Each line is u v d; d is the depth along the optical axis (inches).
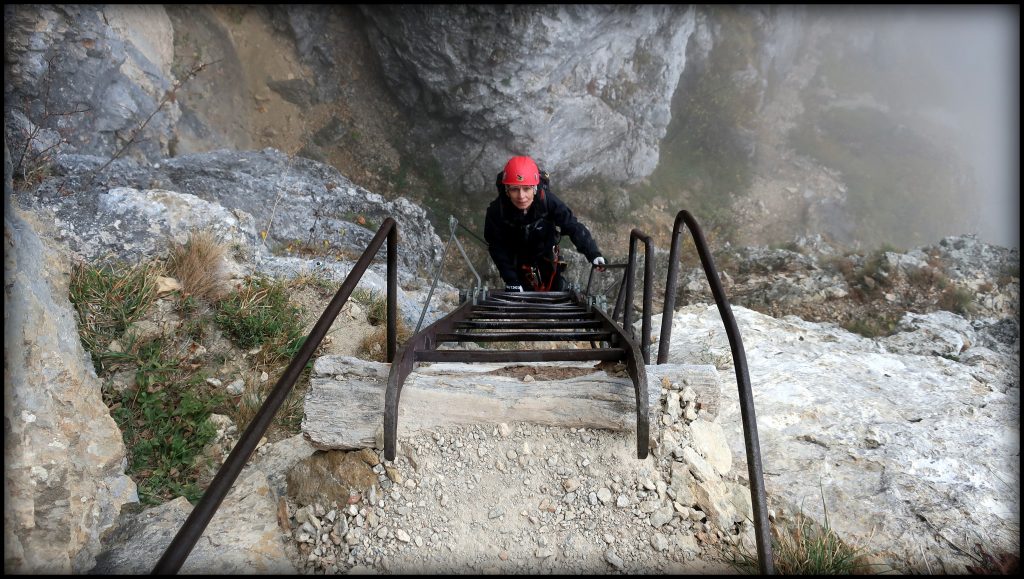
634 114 732.0
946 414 124.9
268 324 153.6
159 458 117.0
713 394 100.7
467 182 668.7
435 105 657.0
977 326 241.6
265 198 290.0
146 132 411.5
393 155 666.8
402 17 605.0
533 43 609.6
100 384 123.9
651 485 91.7
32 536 83.0
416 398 95.0
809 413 123.8
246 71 607.5
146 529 96.0
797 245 491.2
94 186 224.5
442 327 113.6
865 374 145.2
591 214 724.7
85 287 141.3
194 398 129.1
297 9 626.5
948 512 93.8
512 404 95.8
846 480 101.6
